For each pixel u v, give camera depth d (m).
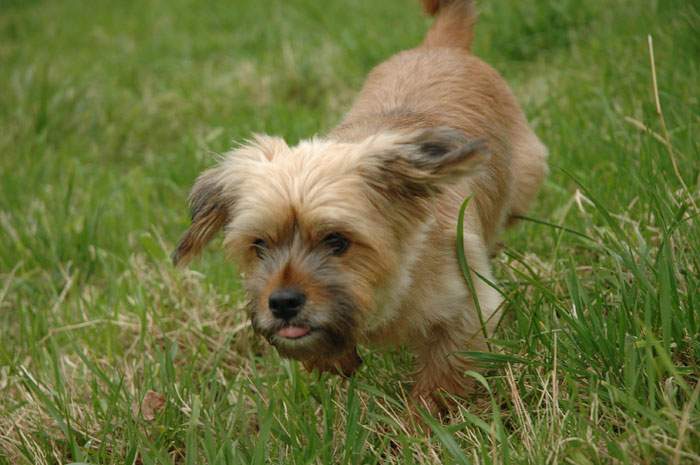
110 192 9.12
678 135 7.12
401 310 5.16
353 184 4.73
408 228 5.03
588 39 10.12
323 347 4.75
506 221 6.80
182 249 5.46
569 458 4.20
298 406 5.34
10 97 11.34
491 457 4.54
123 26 16.05
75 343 6.26
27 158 9.84
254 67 12.13
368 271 4.78
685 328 4.84
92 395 5.79
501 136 6.53
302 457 4.66
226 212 5.25
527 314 5.50
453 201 5.41
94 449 5.48
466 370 5.34
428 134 5.01
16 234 8.38
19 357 6.55
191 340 6.71
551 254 6.61
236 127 9.86
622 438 4.30
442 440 4.40
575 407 4.73
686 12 8.93
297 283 4.59
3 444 5.62
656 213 5.76
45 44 15.23
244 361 6.39
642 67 8.59
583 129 8.08
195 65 13.17
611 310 5.22
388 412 5.23
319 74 11.45
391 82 6.48
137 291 7.13
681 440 3.94
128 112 11.30
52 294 7.71
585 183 7.06
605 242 6.09
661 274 4.70
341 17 13.84
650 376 4.26
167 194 9.17
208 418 5.29
